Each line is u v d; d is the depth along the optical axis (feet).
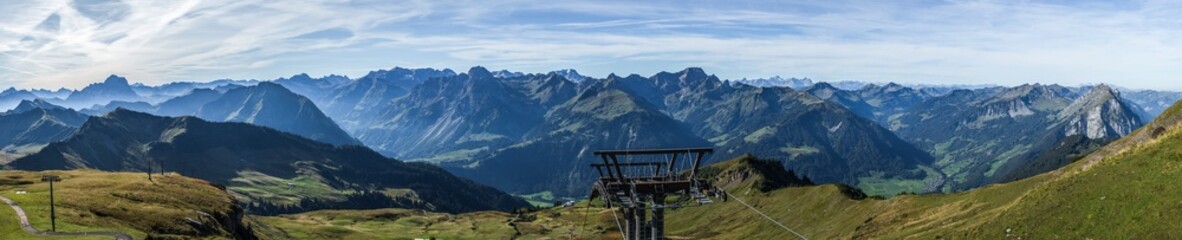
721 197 157.69
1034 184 334.65
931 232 337.72
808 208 623.36
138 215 431.84
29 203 417.28
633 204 163.63
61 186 549.13
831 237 481.05
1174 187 193.16
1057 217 220.23
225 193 654.12
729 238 652.48
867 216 479.82
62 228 362.53
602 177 175.42
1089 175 236.63
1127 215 195.31
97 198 463.83
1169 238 173.58
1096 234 199.00
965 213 352.90
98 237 346.33
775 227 621.72
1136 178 212.23
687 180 164.14
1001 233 238.07
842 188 615.57
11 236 340.18
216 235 467.93
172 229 426.51
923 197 444.96
